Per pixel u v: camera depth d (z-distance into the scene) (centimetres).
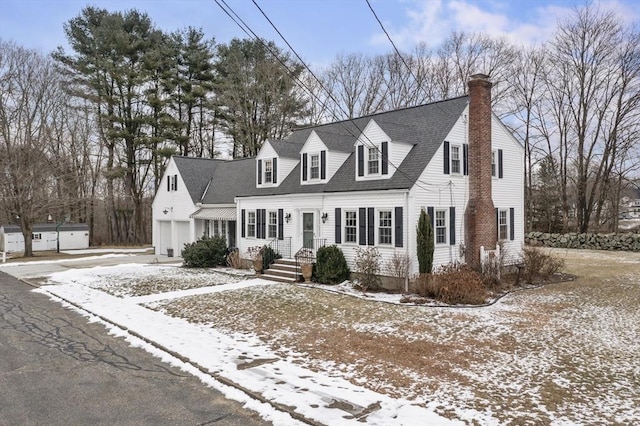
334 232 2106
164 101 4350
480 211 2017
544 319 1355
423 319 1348
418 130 2109
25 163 3581
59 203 3700
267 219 2503
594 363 962
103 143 4725
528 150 4269
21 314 1462
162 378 883
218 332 1209
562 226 4384
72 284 2048
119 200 5322
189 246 2694
